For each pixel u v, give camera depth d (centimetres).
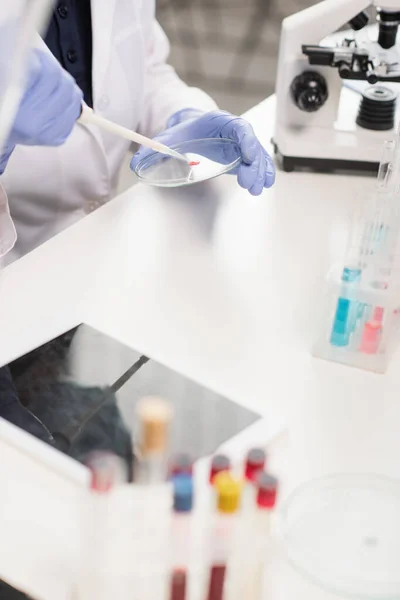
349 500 89
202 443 92
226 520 73
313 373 113
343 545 83
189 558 77
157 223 147
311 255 140
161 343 117
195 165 141
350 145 164
